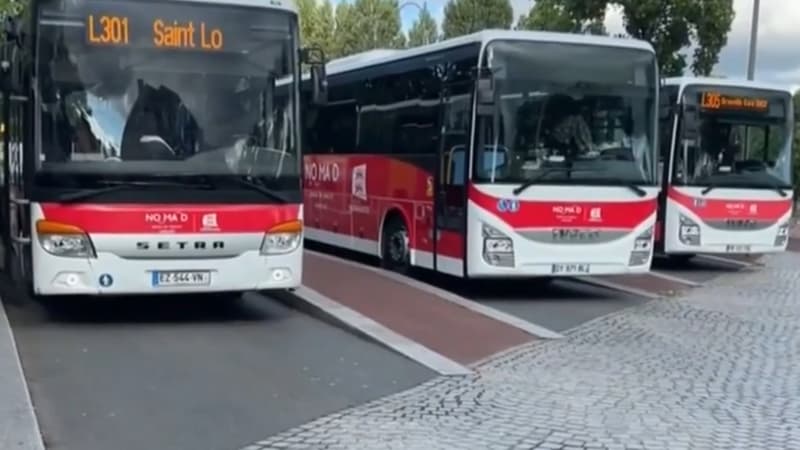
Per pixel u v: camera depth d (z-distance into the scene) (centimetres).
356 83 1797
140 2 1101
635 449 711
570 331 1205
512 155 1379
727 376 967
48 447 699
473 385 902
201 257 1108
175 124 1102
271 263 1138
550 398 859
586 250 1414
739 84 1906
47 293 1073
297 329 1170
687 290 1656
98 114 1083
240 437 726
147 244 1086
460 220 1412
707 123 1888
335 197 1889
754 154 1922
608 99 1428
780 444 732
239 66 1130
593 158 1417
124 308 1285
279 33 1149
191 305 1323
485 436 736
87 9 1087
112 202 1077
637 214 1441
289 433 737
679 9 2652
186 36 1112
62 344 1050
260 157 1130
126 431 739
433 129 1499
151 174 1086
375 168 1708
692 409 833
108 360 977
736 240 1905
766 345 1140
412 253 1570
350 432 741
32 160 1072
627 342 1138
